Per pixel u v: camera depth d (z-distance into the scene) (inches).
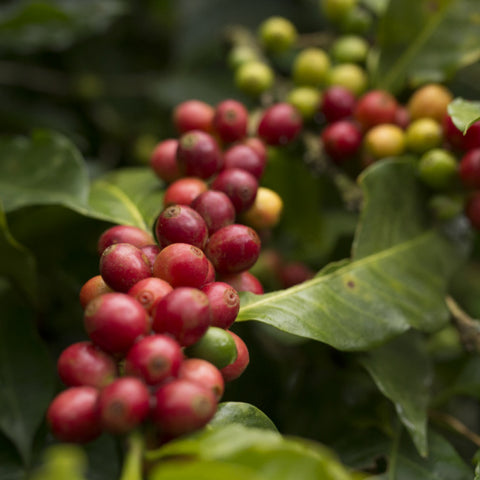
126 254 12.3
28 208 15.0
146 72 25.6
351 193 16.7
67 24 20.0
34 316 15.2
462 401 19.0
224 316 12.3
